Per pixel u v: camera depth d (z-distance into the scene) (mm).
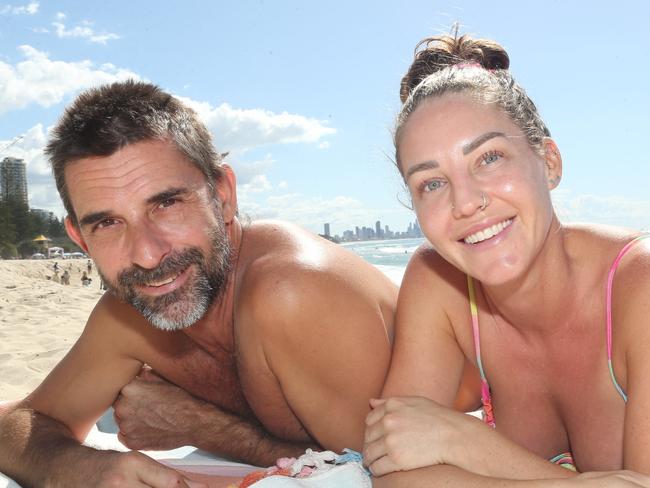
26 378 1610
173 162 656
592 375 616
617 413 611
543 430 688
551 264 591
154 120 658
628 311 548
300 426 802
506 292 602
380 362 718
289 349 688
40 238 27484
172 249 659
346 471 588
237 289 741
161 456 910
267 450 814
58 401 853
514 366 672
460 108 553
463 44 732
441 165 550
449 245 572
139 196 642
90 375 864
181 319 688
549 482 485
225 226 725
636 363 532
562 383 644
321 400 710
